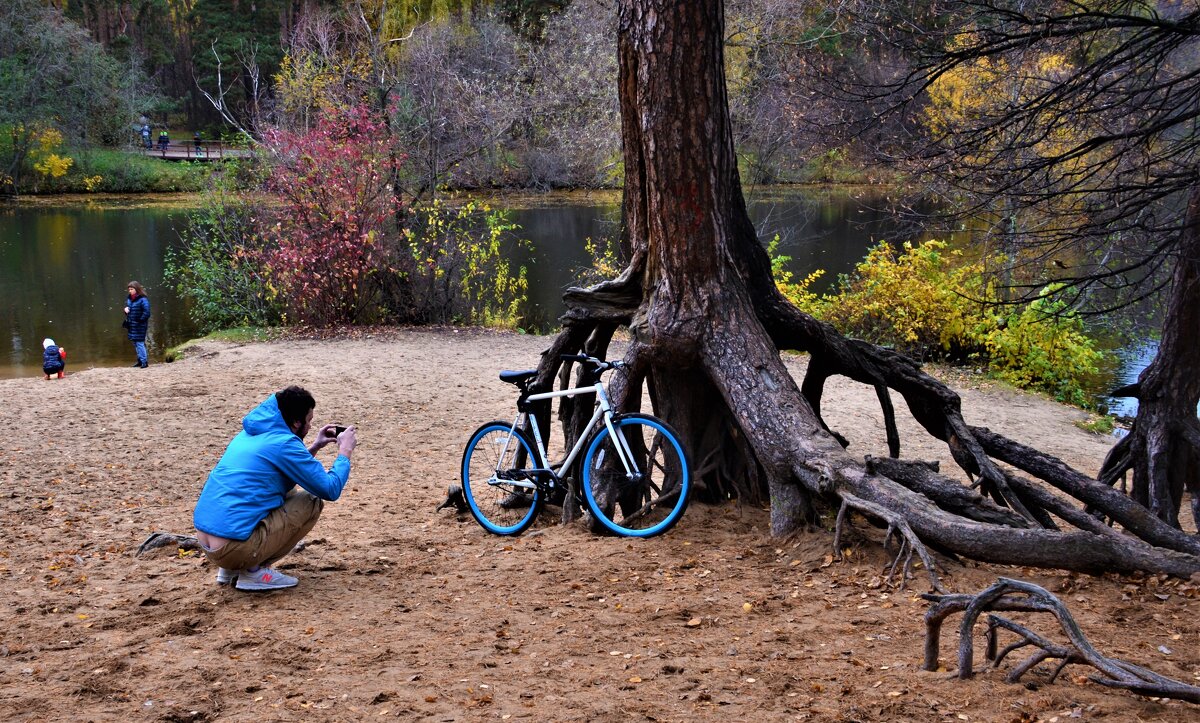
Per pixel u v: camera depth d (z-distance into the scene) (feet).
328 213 62.95
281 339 59.52
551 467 22.77
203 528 17.15
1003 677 12.73
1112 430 45.55
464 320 66.95
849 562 17.87
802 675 13.06
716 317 21.25
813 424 19.86
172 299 78.95
